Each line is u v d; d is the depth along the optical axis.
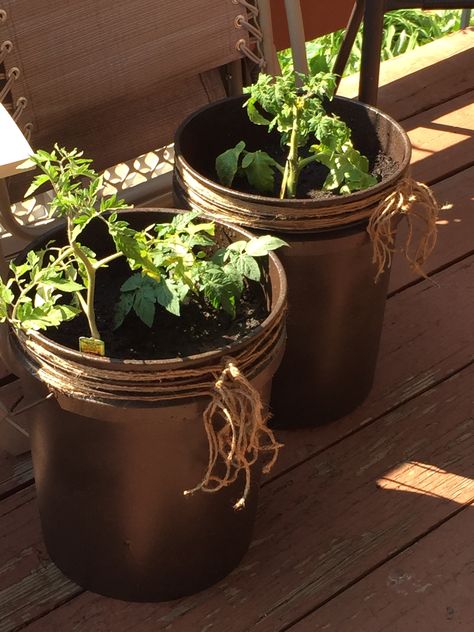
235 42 1.79
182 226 1.29
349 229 1.46
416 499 1.63
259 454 1.39
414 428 1.76
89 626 1.44
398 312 2.01
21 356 1.23
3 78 1.57
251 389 1.13
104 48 1.65
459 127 2.52
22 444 1.67
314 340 1.60
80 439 1.24
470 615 1.46
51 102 1.63
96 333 1.24
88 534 1.38
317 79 1.51
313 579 1.51
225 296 1.30
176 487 1.30
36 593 1.48
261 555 1.54
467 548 1.56
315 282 1.51
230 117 1.68
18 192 1.69
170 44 1.71
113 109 1.74
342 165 1.53
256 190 1.63
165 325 1.34
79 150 1.73
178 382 1.15
